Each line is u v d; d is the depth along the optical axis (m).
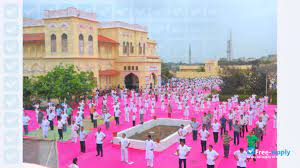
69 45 33.00
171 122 22.27
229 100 22.70
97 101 29.89
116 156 14.88
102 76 39.19
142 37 42.41
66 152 15.27
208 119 17.80
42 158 13.08
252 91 23.91
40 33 35.47
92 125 21.77
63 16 33.12
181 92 28.98
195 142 16.91
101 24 42.22
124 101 30.02
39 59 33.97
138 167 13.38
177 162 13.73
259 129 14.66
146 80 39.50
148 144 13.15
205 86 27.30
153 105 25.89
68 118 21.52
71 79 27.41
